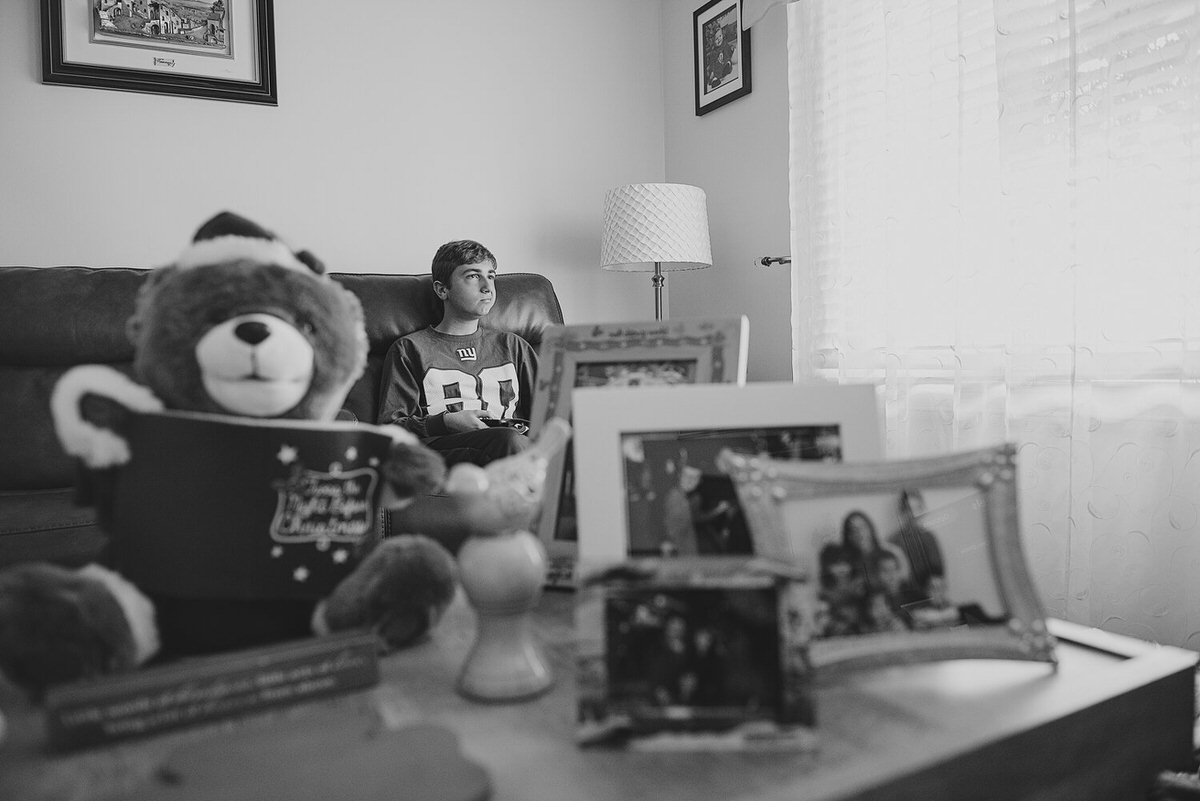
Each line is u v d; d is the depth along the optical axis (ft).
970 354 5.28
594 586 1.65
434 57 8.36
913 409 5.82
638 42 9.52
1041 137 4.74
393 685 1.94
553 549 2.72
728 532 2.15
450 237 8.52
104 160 7.02
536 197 8.95
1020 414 4.90
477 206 8.63
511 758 1.55
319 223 7.89
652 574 1.64
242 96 7.45
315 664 1.83
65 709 1.55
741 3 7.95
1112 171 4.43
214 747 1.52
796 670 1.59
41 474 5.24
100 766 1.52
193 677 1.68
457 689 1.89
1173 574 4.23
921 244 5.72
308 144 7.82
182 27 7.23
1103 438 4.52
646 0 9.55
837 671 1.82
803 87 6.78
